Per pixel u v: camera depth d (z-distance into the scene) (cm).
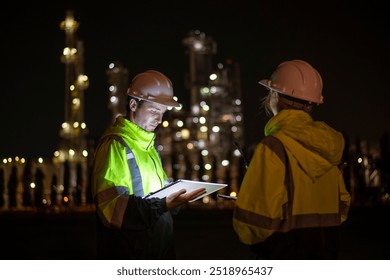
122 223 372
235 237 927
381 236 933
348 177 1148
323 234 358
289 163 349
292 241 350
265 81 387
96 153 394
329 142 351
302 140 349
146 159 401
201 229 1003
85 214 1084
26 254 800
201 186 382
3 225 1030
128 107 412
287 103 377
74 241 902
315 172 350
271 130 369
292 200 349
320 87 382
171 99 408
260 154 349
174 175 1212
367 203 1177
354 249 828
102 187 380
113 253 389
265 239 351
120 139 392
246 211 346
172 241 416
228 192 1211
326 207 361
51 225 1028
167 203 378
